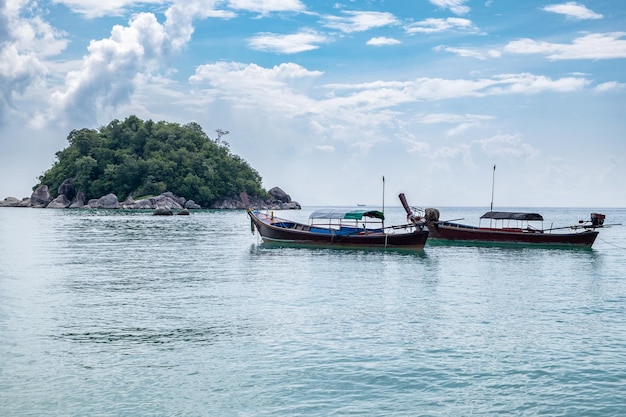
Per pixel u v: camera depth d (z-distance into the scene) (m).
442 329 20.55
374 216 54.66
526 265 41.06
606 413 13.36
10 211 176.75
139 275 33.62
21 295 26.64
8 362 16.48
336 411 13.29
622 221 151.12
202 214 164.75
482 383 15.09
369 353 17.53
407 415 13.11
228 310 23.58
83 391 14.36
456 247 56.03
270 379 15.24
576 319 22.45
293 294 27.52
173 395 14.16
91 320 21.58
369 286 30.23
